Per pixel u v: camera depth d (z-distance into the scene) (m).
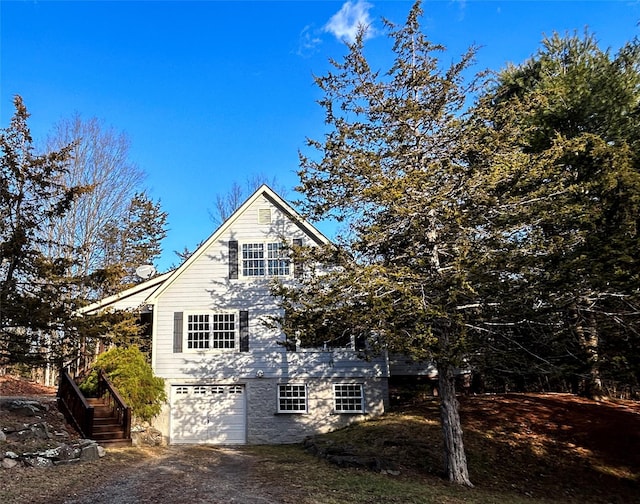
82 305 12.59
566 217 10.22
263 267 17.72
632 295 9.31
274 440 16.30
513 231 10.41
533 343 10.46
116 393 14.16
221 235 18.14
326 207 11.05
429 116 10.98
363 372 16.72
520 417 14.20
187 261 17.83
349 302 10.26
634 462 11.34
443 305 9.38
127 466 10.41
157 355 17.16
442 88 11.17
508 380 15.95
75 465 9.93
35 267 11.84
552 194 10.36
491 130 10.65
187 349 17.16
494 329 10.37
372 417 16.25
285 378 16.81
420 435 13.05
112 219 26.97
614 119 14.85
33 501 7.02
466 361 10.30
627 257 8.88
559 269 9.32
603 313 9.73
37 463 9.37
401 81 11.57
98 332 12.12
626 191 9.74
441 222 10.25
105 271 12.73
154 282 18.30
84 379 17.45
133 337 15.16
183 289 17.67
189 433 16.55
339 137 11.02
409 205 9.91
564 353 10.55
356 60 11.55
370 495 8.15
